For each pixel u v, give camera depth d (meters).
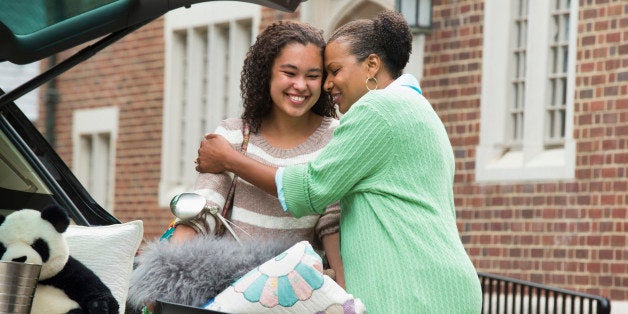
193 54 16.30
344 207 3.91
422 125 3.83
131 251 4.01
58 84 17.92
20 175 4.75
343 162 3.79
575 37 11.63
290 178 3.85
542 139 12.03
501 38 12.38
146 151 16.67
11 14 3.88
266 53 4.09
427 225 3.77
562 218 11.61
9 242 3.73
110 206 17.12
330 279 3.66
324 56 4.11
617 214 11.21
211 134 4.02
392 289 3.73
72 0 3.82
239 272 3.71
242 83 4.19
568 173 11.58
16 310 3.53
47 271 3.78
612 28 11.35
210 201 4.02
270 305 3.62
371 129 3.79
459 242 3.83
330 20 13.95
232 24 15.59
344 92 4.06
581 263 11.44
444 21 12.71
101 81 17.34
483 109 12.39
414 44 12.87
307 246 3.69
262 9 15.06
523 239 11.91
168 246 3.78
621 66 11.27
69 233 3.96
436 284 3.72
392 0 13.19
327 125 4.23
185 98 16.47
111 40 3.99
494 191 12.20
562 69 12.00
